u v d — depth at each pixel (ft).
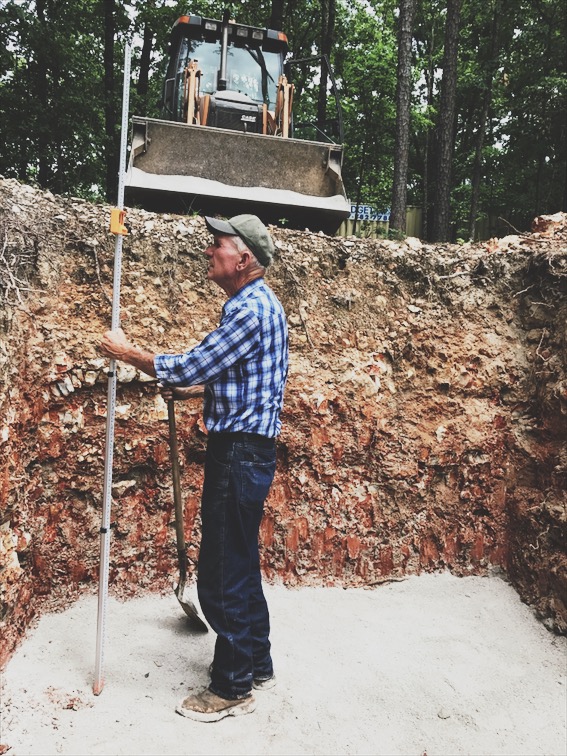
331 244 12.87
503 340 12.91
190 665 8.82
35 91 30.60
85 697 7.84
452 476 12.32
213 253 7.82
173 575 10.87
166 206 17.11
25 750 6.81
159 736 7.29
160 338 11.09
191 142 16.76
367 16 47.03
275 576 11.43
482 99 53.42
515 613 11.07
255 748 7.32
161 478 10.88
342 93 43.52
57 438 10.09
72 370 10.25
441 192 33.88
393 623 10.48
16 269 9.18
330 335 12.30
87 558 10.32
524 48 48.73
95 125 32.68
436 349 12.62
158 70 45.39
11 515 8.53
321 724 7.84
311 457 11.65
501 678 9.16
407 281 13.04
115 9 38.24
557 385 11.49
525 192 54.13
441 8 55.21
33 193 10.50
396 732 7.88
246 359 7.48
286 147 17.24
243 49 21.68
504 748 7.80
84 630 9.44
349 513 11.75
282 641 9.64
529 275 13.01
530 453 12.13
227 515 7.52
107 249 11.07
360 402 11.98
